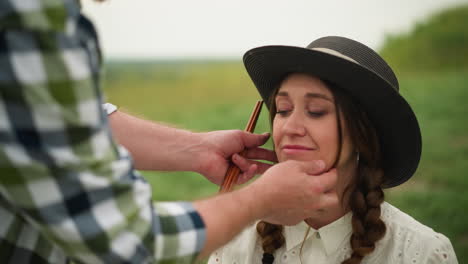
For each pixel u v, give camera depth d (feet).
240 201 2.67
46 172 2.06
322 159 3.33
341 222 3.64
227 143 4.00
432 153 16.99
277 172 2.85
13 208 2.37
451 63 35.06
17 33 1.96
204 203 2.63
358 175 3.59
